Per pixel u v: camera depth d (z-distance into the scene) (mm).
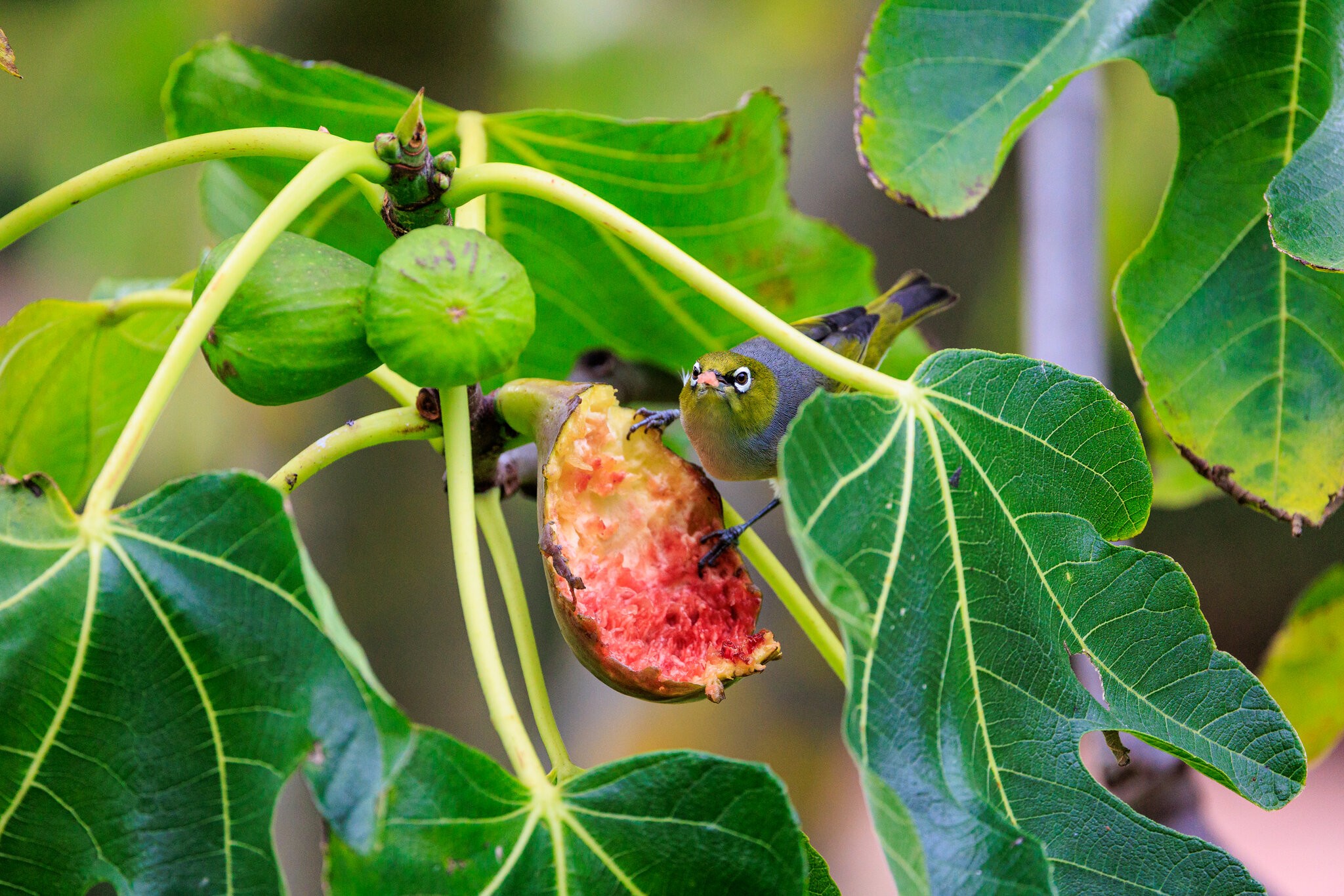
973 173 723
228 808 645
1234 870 668
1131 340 732
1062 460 687
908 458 671
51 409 768
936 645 665
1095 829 669
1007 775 668
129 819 646
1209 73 727
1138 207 1277
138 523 649
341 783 641
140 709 646
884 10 723
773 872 646
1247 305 730
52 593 646
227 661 646
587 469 721
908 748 656
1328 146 684
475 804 647
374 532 1232
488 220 795
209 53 763
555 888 650
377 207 697
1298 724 880
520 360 834
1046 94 726
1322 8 718
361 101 770
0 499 648
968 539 674
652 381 855
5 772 646
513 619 706
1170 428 732
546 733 695
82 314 745
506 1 1241
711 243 799
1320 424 727
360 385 1296
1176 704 683
